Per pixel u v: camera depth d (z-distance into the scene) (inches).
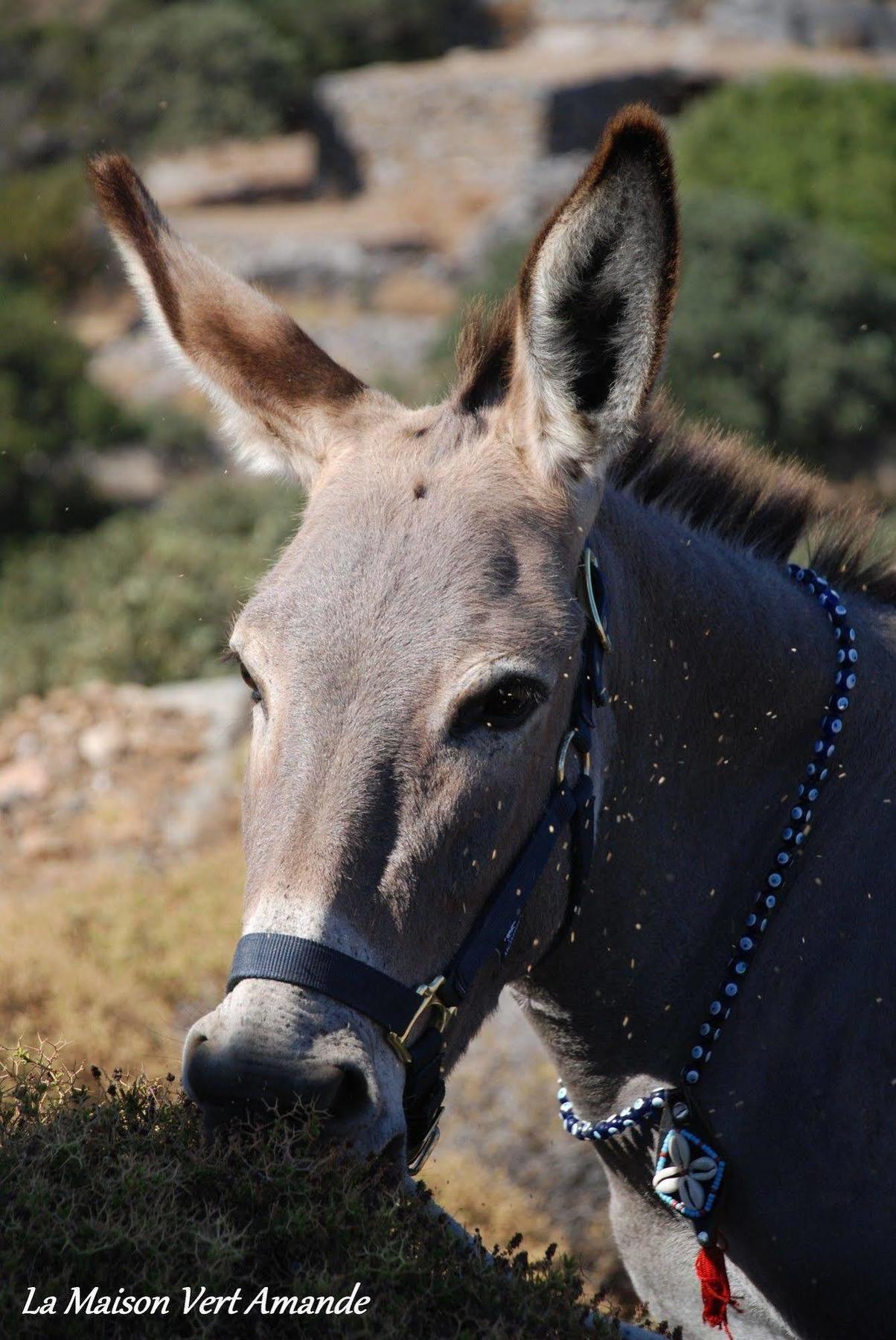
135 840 698.2
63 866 678.5
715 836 245.0
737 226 1507.1
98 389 1673.2
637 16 2994.6
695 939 243.1
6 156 2859.3
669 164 192.5
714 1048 239.1
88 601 1050.1
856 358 1460.4
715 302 1450.5
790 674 247.8
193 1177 194.2
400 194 2518.5
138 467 1758.1
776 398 1445.6
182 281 246.5
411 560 200.7
